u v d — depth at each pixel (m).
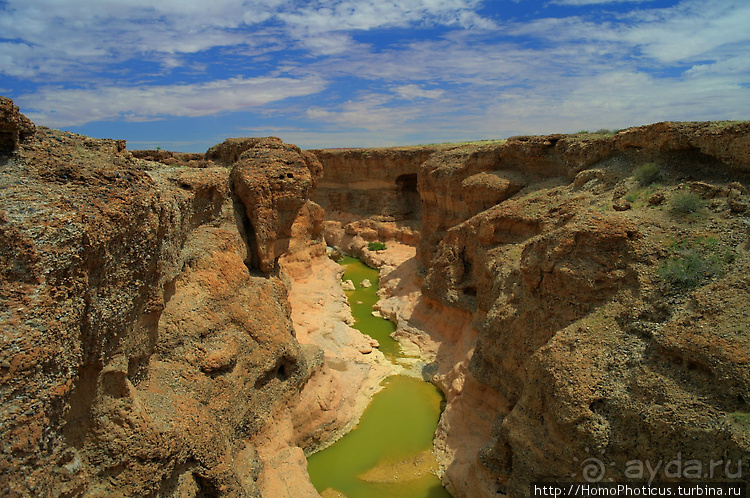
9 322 7.14
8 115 8.83
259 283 17.89
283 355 16.94
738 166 16.52
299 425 17.36
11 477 6.82
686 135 18.45
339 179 55.34
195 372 13.54
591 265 14.34
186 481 11.44
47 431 7.65
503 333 17.33
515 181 27.67
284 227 20.42
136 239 10.07
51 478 7.80
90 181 9.64
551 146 27.36
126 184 10.22
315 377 19.14
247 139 25.34
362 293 36.44
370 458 17.58
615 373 12.02
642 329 12.48
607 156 22.77
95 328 8.83
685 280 12.76
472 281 25.64
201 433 12.05
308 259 33.88
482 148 30.59
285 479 14.43
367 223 50.31
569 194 22.59
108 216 9.02
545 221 21.27
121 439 9.86
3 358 6.91
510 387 16.44
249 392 15.21
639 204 17.09
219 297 15.55
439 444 18.06
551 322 15.14
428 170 33.88
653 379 11.20
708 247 13.55
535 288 15.99
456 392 19.69
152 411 11.26
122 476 9.80
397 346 26.84
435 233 33.12
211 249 16.25
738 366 10.12
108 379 9.80
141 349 11.45
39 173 9.19
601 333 13.09
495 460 14.16
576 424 11.66
